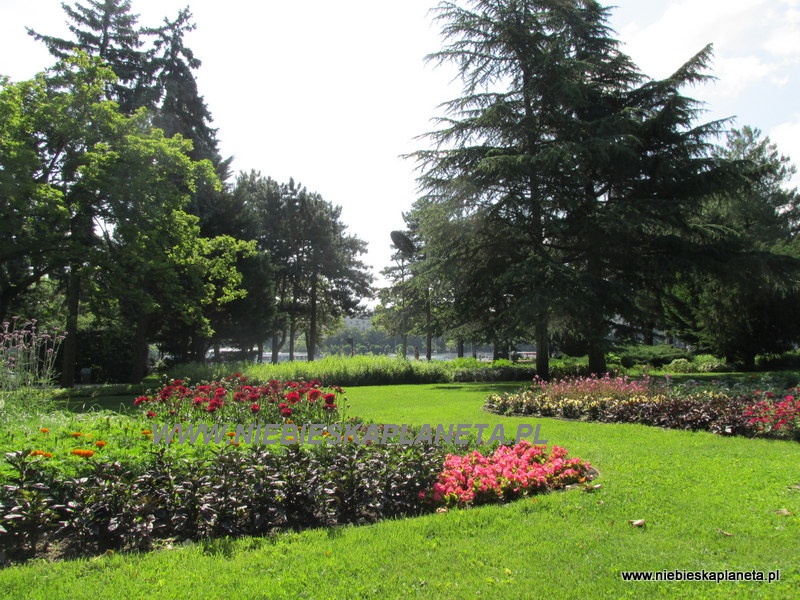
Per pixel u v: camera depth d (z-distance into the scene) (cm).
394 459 482
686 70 1991
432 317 2386
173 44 2548
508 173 1828
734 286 1986
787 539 375
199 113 2681
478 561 342
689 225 1994
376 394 1598
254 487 410
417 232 2148
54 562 353
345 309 4638
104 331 2694
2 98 1661
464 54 2000
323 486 436
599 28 2117
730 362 2469
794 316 2266
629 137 1816
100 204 1900
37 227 1709
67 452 457
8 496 378
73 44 2266
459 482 487
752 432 805
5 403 784
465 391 1662
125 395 1672
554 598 294
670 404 927
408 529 399
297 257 4422
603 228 1827
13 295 1866
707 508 442
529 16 1934
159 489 407
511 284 1945
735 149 3800
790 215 3919
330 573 326
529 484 500
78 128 1788
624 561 339
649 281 2081
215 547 368
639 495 478
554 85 1858
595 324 1866
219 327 2905
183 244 2089
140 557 356
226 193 2916
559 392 1112
